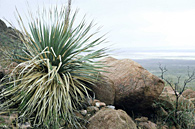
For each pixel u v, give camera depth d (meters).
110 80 4.11
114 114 3.03
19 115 3.04
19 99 3.07
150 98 4.10
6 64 4.22
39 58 3.72
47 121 2.95
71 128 3.09
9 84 3.45
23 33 3.69
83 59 3.93
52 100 3.27
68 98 3.20
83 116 3.39
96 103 3.73
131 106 4.24
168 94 4.90
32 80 3.51
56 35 3.89
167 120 4.31
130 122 3.11
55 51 3.80
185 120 4.13
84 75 3.88
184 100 4.60
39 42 3.93
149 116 4.43
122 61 4.74
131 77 4.18
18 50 4.39
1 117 2.81
